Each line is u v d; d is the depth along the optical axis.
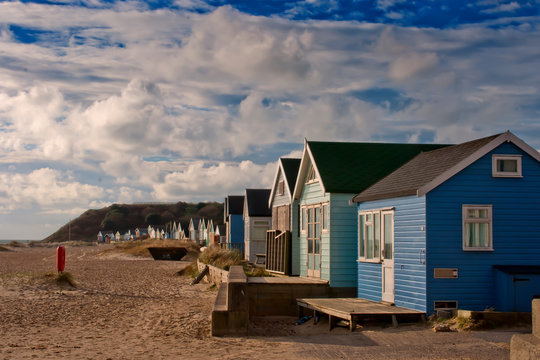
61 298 20.25
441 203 14.20
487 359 9.75
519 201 14.57
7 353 10.84
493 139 14.47
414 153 21.81
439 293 13.98
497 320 12.80
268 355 10.61
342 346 11.51
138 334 13.40
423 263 14.10
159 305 19.02
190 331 13.70
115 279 29.09
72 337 12.95
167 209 195.50
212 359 10.27
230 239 48.47
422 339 11.83
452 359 9.83
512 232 14.47
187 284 27.11
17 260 49.28
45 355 10.69
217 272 25.48
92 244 117.12
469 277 14.14
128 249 61.38
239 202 49.41
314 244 21.27
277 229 27.19
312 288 18.91
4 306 17.89
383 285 16.16
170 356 10.63
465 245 14.21
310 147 21.45
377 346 11.39
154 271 35.62
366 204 17.47
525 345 6.43
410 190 14.54
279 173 27.16
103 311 17.45
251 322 16.70
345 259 19.25
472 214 14.34
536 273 13.63
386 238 16.17
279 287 18.72
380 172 20.38
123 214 197.12
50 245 109.12
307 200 22.38
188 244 63.44
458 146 16.41
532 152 14.62
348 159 20.86
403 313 13.83
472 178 14.41
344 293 19.11
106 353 10.95
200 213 188.12
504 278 13.68
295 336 13.35
